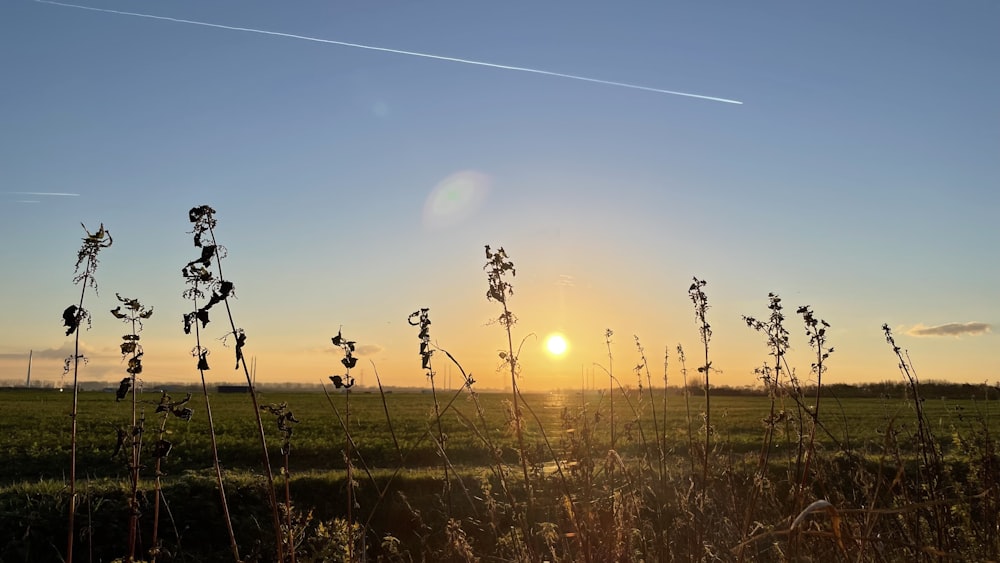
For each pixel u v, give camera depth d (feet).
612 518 13.24
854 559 11.80
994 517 12.78
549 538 12.63
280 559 10.60
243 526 48.44
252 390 10.15
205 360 9.50
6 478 78.59
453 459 85.61
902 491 13.01
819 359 12.75
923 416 15.20
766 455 13.33
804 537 12.53
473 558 13.88
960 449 15.14
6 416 162.20
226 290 9.40
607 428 16.24
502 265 11.87
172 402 10.96
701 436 15.58
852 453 15.16
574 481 13.48
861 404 133.08
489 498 13.88
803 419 13.75
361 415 166.91
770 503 14.07
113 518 46.93
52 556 44.65
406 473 55.93
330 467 87.66
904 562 11.73
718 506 13.99
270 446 103.24
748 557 12.76
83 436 115.85
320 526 12.87
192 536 47.42
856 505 13.42
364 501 50.98
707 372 13.47
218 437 113.39
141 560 11.04
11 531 44.88
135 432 10.85
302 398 295.69
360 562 12.53
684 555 13.02
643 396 15.84
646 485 15.12
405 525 38.99
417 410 194.70
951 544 12.69
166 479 54.80
